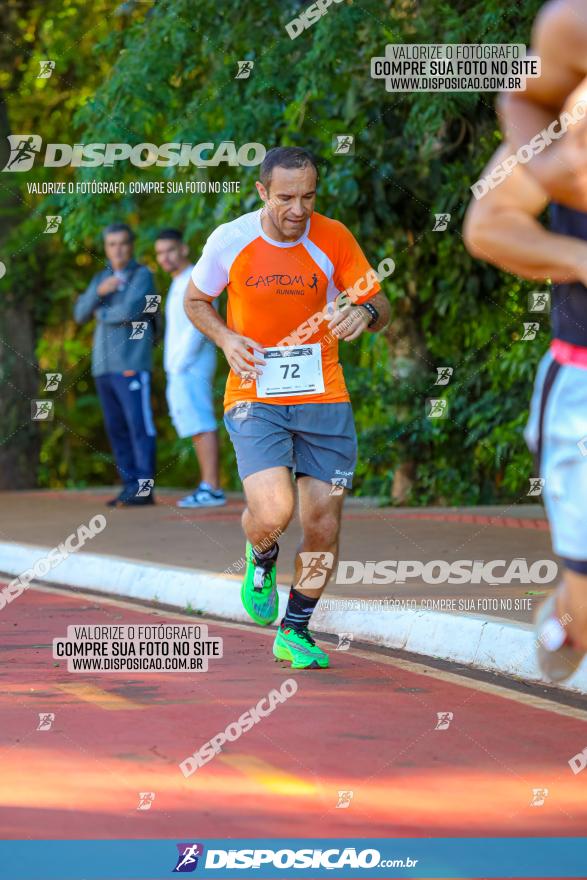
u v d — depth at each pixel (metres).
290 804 9.02
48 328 45.94
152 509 27.84
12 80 41.28
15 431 40.22
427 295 29.86
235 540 22.47
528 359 27.72
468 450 30.50
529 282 28.72
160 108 29.64
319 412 13.22
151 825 8.61
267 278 13.08
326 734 10.94
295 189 12.66
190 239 35.06
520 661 13.35
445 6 26.27
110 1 41.09
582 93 6.03
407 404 30.14
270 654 14.59
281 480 13.16
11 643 15.27
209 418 27.61
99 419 50.19
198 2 28.44
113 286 28.06
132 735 10.91
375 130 27.75
